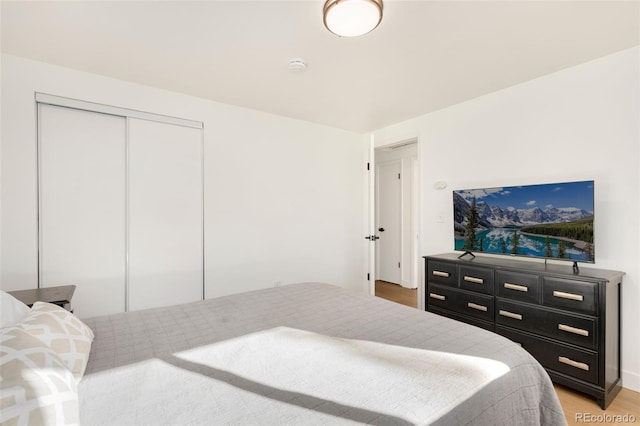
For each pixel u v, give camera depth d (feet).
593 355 6.40
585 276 6.52
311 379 3.30
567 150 8.02
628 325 7.06
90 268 8.35
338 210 13.56
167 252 9.45
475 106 10.02
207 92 9.53
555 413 3.85
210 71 8.12
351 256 14.01
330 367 3.54
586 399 6.70
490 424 3.13
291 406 2.85
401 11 5.65
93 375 3.43
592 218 7.12
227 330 4.78
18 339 2.94
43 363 2.75
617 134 7.23
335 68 7.94
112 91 8.55
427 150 11.52
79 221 8.23
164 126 9.39
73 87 8.03
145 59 7.50
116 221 8.71
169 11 5.67
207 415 2.74
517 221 8.43
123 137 8.82
